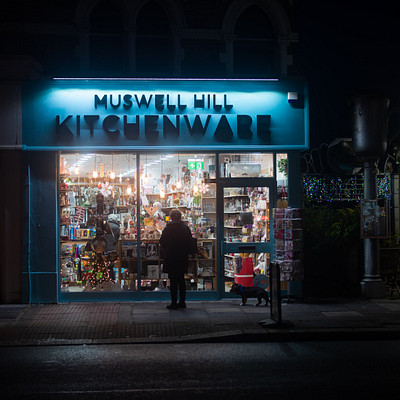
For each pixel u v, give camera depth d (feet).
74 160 37.45
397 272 39.47
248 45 40.24
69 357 24.62
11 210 36.55
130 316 32.50
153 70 39.06
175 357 24.57
